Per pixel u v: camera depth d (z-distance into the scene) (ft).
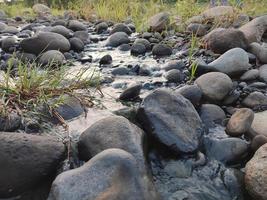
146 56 14.51
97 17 25.49
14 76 10.89
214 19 16.62
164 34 16.84
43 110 8.50
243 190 6.72
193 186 6.77
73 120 8.49
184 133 7.58
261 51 12.17
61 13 31.24
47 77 9.84
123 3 26.35
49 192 6.19
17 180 6.27
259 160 6.53
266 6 20.39
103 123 7.27
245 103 9.69
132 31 19.42
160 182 6.80
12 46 14.88
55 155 6.64
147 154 7.27
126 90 9.84
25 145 6.50
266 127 8.09
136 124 8.02
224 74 10.14
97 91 10.46
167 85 11.13
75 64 13.60
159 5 24.13
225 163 7.43
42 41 13.80
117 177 5.78
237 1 19.42
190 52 13.04
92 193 5.59
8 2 41.45
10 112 8.06
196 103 9.28
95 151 6.88
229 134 8.27
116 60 14.05
